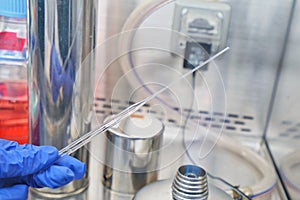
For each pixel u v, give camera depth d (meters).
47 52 0.55
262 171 0.71
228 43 0.76
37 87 0.57
